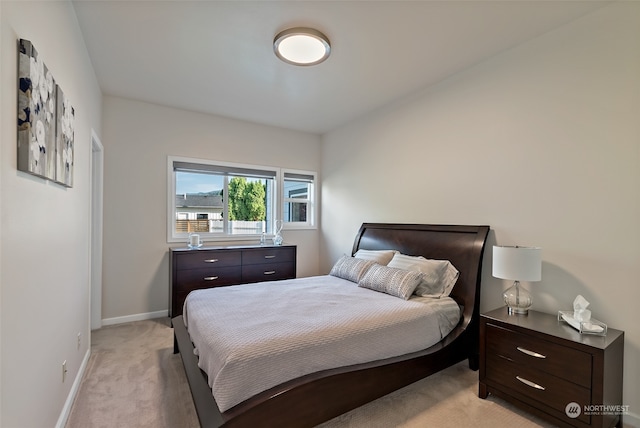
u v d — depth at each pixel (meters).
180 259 3.55
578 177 2.12
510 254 2.08
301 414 1.62
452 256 2.83
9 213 1.09
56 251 1.65
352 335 1.88
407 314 2.19
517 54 2.47
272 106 3.82
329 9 2.04
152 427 1.76
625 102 1.92
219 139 4.21
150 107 3.75
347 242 4.46
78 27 2.18
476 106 2.78
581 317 1.87
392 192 3.70
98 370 2.41
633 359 1.86
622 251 1.92
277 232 4.69
